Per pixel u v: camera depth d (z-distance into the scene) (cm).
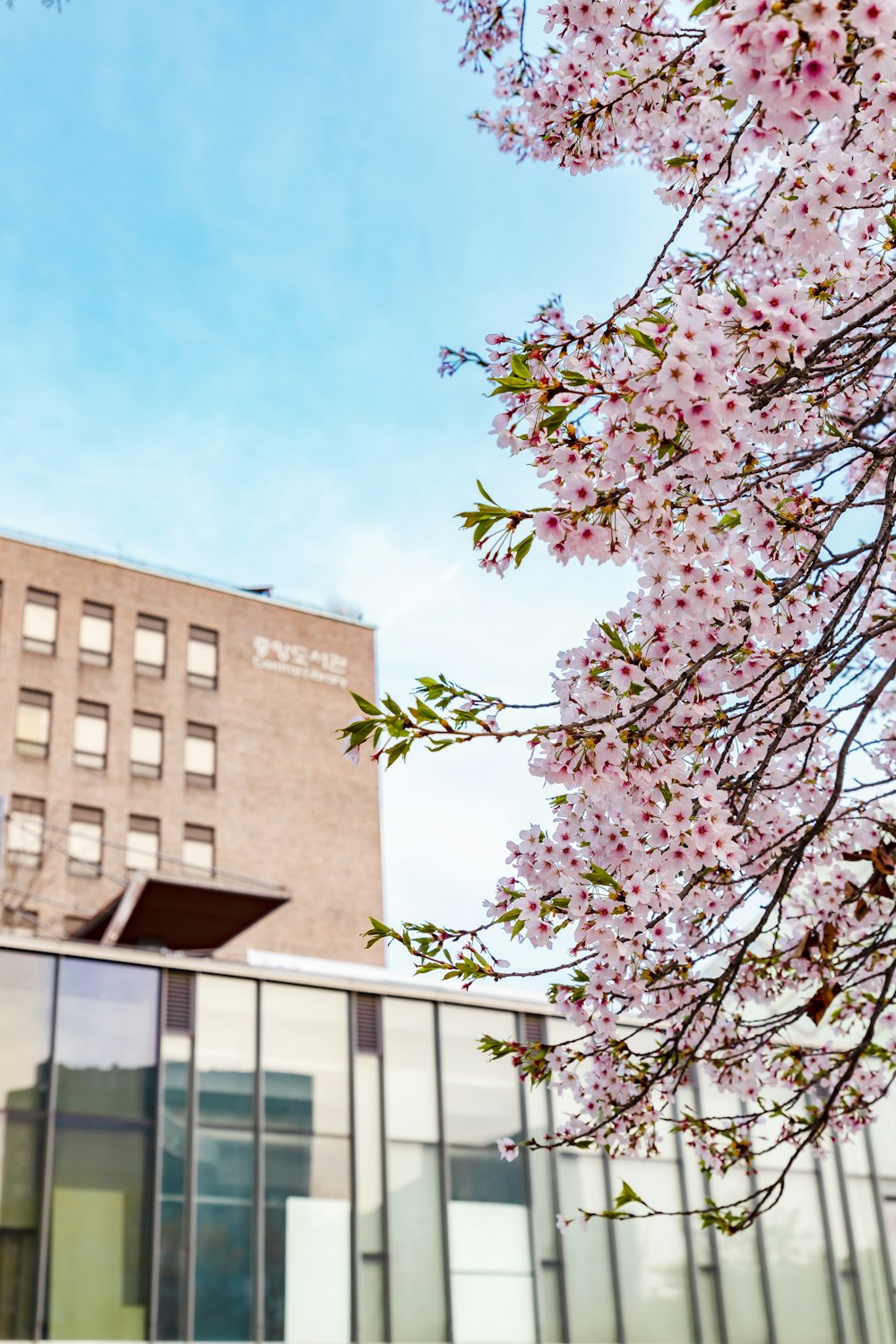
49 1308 1769
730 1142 596
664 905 449
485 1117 2239
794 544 455
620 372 348
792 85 294
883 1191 2588
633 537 378
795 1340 2362
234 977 2092
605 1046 529
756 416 431
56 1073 1895
